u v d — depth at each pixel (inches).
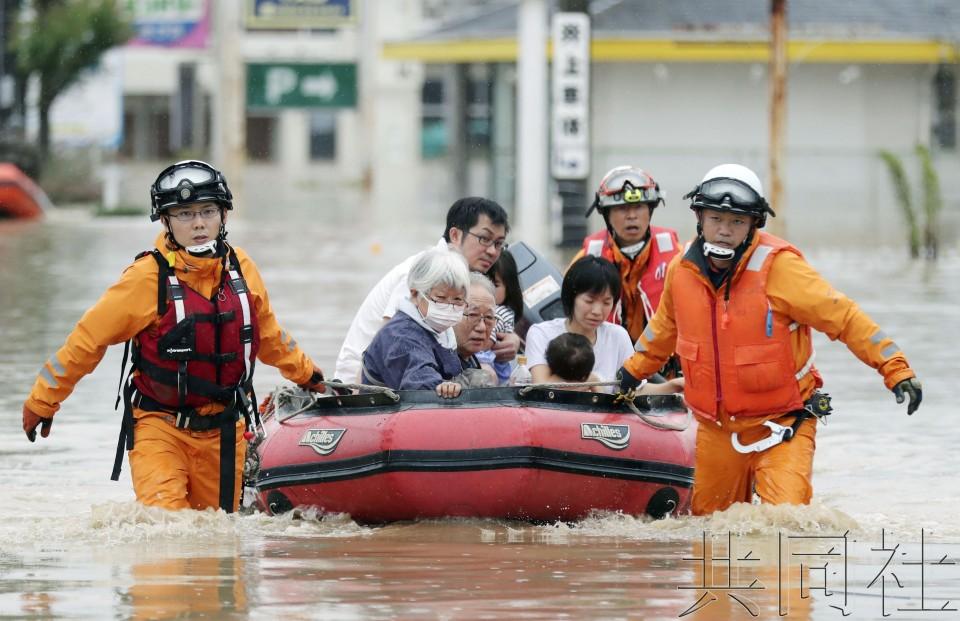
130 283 746.2
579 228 2687.0
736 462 787.4
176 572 631.2
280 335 788.6
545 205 3110.2
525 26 3065.9
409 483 759.7
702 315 770.8
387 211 4028.1
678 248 962.7
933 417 1162.0
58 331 1627.7
